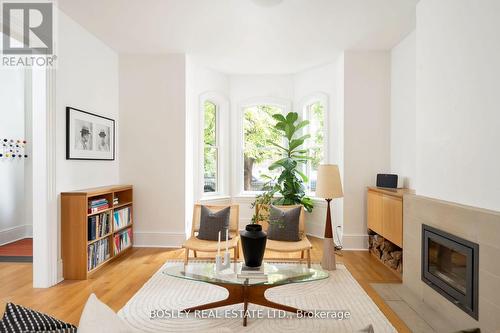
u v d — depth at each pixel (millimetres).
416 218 2854
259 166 5711
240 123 5633
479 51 2109
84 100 3627
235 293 2480
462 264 2264
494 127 1976
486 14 2043
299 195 4875
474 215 2061
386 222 3582
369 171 4332
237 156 5625
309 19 3395
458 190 2354
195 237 3666
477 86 2131
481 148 2096
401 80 3984
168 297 2777
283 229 3510
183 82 4441
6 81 4703
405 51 3875
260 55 4539
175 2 3047
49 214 3016
